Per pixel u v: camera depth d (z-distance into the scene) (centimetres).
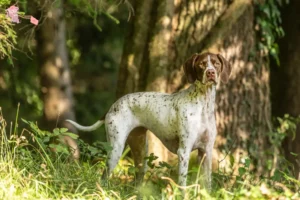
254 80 1338
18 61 1788
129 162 1235
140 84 1273
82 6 1313
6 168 947
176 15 1285
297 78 1561
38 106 1831
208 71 931
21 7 1271
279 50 1573
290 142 1530
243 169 1018
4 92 1842
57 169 987
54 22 1400
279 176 1037
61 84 1438
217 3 1287
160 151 1226
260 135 1338
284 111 1566
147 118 998
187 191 948
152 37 1266
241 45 1321
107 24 2031
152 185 1005
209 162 977
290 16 1562
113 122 1003
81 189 953
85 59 2112
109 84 2219
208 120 967
